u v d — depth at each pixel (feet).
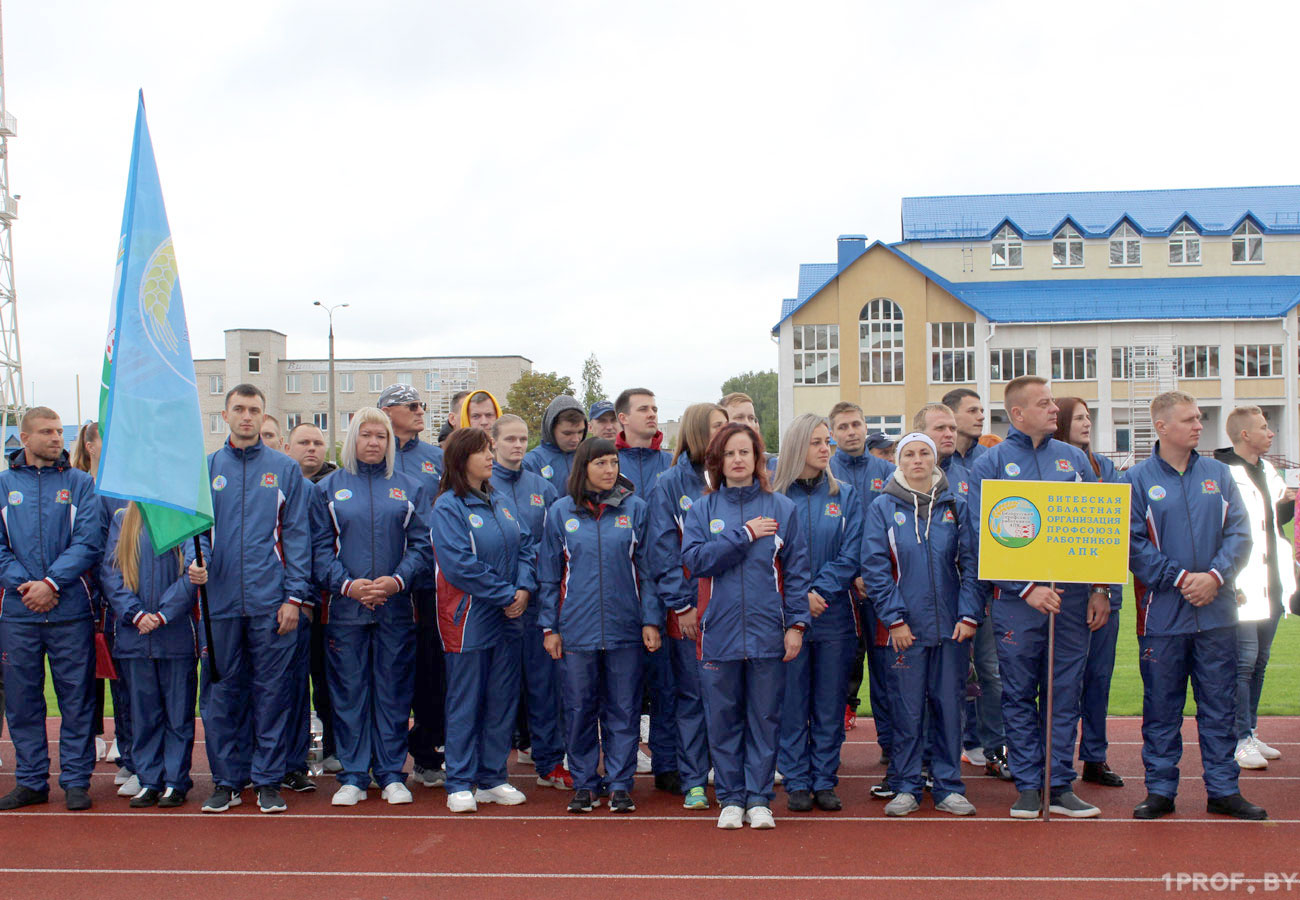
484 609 21.71
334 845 19.27
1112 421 151.94
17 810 21.91
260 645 21.49
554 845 19.13
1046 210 164.45
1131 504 20.84
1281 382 150.30
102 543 22.88
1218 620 20.06
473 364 237.04
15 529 22.18
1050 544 19.63
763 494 20.72
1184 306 151.94
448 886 17.11
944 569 20.84
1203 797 21.56
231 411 21.77
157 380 20.61
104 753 27.25
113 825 20.74
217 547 21.49
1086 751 22.82
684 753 21.86
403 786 22.31
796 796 21.35
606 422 25.70
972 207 165.17
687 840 19.36
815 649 21.66
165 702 22.17
